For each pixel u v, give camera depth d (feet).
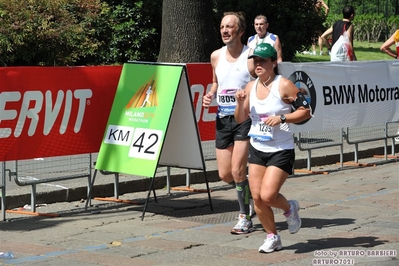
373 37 155.43
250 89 24.98
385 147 48.62
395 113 47.32
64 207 33.14
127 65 32.86
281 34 71.00
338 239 27.04
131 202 34.19
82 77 32.07
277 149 24.29
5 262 23.82
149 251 25.36
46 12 63.26
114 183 35.45
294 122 23.86
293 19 71.15
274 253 25.11
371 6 183.11
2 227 29.12
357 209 32.73
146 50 68.18
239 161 28.07
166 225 29.68
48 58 62.69
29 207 32.86
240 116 25.85
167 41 54.03
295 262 23.93
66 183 35.83
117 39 66.39
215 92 29.66
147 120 31.65
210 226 29.55
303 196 35.94
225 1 70.74
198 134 31.94
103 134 32.99
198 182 39.65
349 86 43.86
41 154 31.04
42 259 24.25
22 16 60.90
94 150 32.89
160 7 67.26
